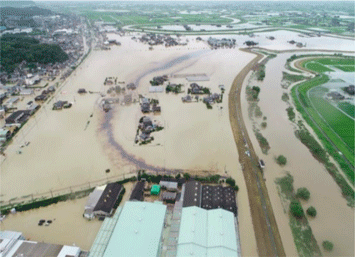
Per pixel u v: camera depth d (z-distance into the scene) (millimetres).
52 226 67562
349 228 67750
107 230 62312
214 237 59281
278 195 78125
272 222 69000
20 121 117625
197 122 118625
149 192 78312
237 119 121938
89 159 93125
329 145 102688
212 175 84750
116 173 86125
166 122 118062
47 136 107812
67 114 126188
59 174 85812
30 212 71688
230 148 99812
